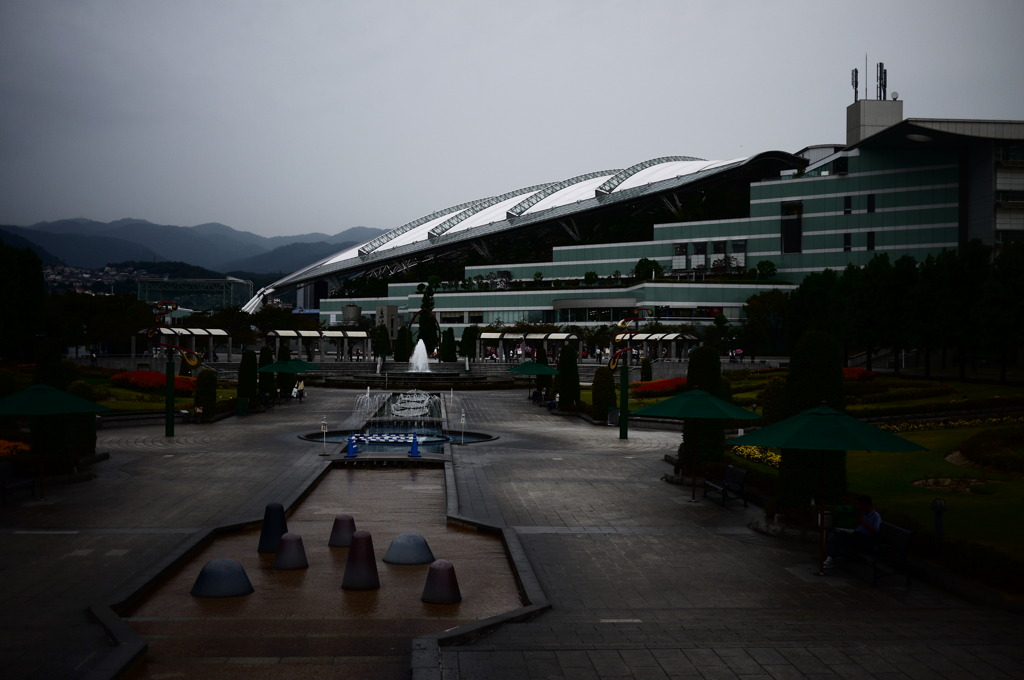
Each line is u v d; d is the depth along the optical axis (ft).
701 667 33.91
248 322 398.62
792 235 424.05
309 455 107.45
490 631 38.96
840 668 33.91
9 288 236.84
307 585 47.65
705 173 501.15
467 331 336.08
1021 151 344.28
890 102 409.49
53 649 35.73
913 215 392.68
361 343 401.90
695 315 419.95
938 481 80.59
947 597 46.03
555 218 556.92
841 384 65.41
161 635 38.45
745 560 54.54
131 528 62.18
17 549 54.95
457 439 131.64
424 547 53.36
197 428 142.61
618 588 47.29
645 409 82.99
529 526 65.26
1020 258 173.47
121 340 303.89
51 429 84.17
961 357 195.83
